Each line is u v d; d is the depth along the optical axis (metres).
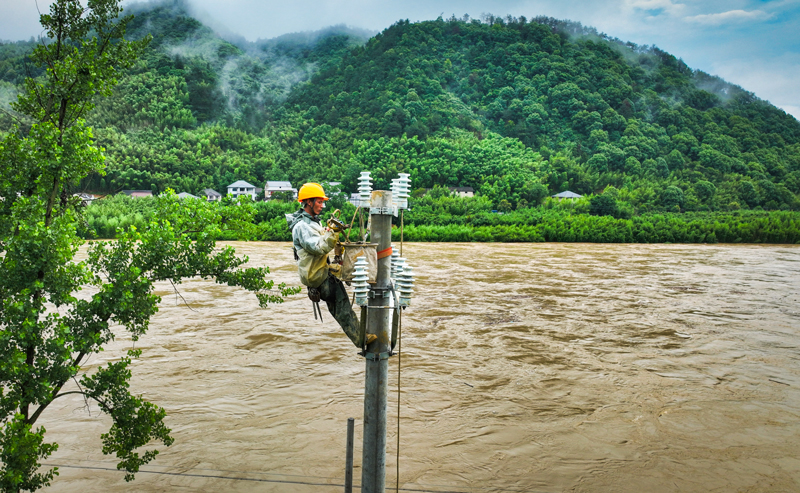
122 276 4.82
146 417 5.22
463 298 20.44
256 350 12.70
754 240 71.12
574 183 128.00
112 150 119.25
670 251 51.50
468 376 11.02
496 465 7.29
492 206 107.00
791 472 7.20
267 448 7.62
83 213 5.39
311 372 11.10
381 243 3.44
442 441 7.99
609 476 7.04
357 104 178.25
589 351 13.02
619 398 9.87
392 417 8.86
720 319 17.12
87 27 5.16
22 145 4.70
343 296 3.79
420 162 124.12
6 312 4.29
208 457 7.32
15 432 4.05
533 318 16.83
